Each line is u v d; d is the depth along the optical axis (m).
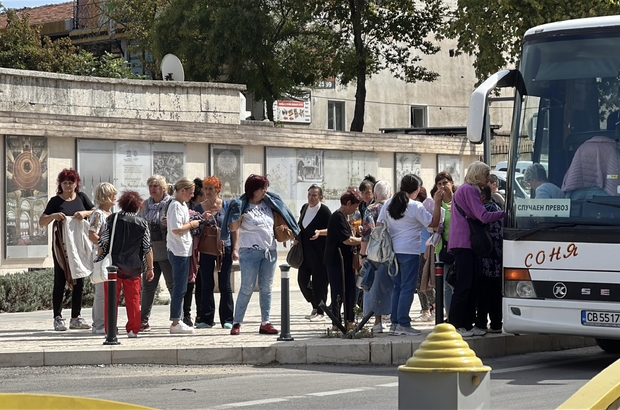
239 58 41.59
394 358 12.38
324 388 10.16
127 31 49.59
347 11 43.94
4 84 23.81
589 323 11.15
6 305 18.42
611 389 4.75
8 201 21.28
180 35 42.06
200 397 9.55
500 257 13.34
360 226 16.03
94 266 13.79
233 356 12.29
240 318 13.79
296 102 48.22
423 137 29.50
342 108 50.56
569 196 11.42
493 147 38.81
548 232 11.43
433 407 4.98
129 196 13.66
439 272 12.92
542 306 11.40
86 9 54.50
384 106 51.97
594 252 11.16
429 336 5.18
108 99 25.41
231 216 13.65
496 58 33.38
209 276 14.91
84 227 14.80
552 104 11.73
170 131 23.59
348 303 14.34
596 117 11.52
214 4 41.50
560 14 32.22
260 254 13.70
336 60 43.28
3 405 4.21
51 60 46.72
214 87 26.86
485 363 12.38
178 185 13.99
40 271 20.06
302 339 13.12
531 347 13.81
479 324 13.47
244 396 9.61
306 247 15.58
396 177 28.91
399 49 45.94
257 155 25.47
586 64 11.66
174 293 13.98
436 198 13.41
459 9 34.56
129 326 13.56
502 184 28.36
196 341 12.97
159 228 14.70
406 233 13.38
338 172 27.31
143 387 10.28
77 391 9.98
